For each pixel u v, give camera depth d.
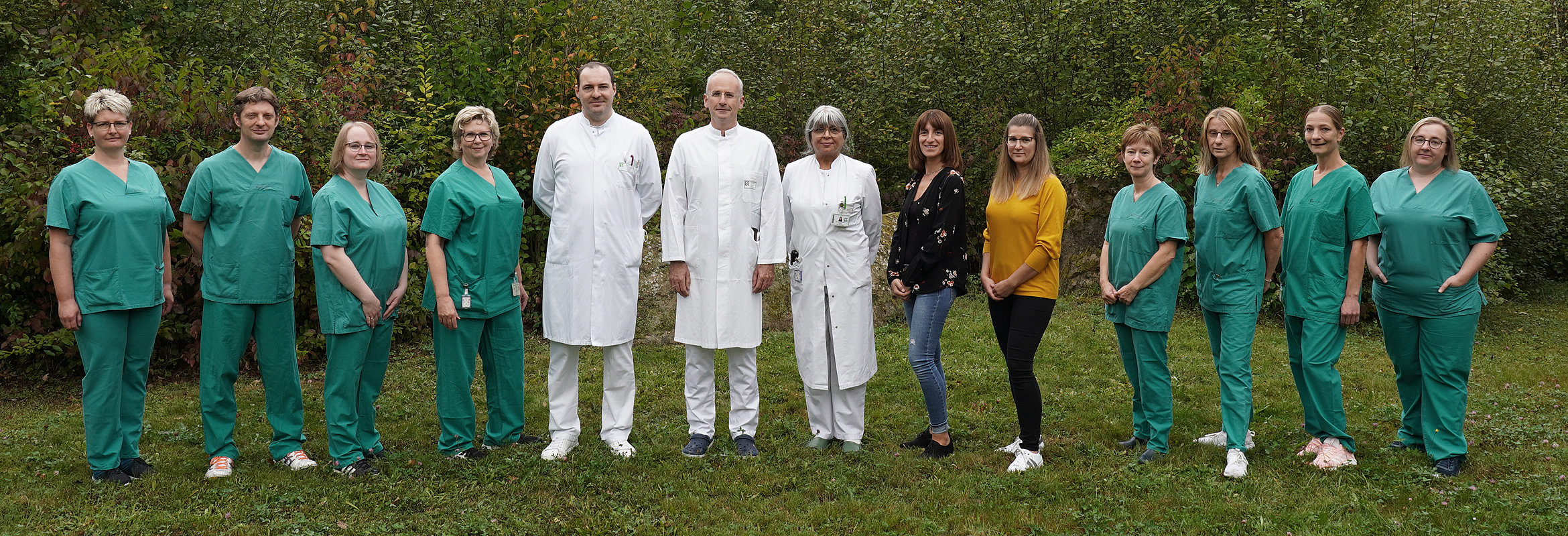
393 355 6.46
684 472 3.99
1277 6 8.90
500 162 7.78
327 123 6.23
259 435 4.52
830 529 3.41
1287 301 4.20
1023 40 9.93
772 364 6.12
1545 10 10.94
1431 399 4.06
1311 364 4.07
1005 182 4.12
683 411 5.06
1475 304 4.00
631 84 7.82
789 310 7.21
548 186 4.23
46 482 3.79
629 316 4.27
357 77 6.62
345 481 3.78
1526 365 6.44
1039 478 3.88
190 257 5.88
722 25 10.41
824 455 4.27
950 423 4.85
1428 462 4.07
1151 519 3.46
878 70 10.18
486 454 4.19
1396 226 4.09
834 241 4.23
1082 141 9.08
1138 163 4.17
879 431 4.70
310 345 6.31
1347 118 7.80
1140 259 4.16
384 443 4.46
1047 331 7.08
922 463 4.14
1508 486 3.73
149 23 8.39
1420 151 4.04
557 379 4.25
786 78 10.14
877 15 10.89
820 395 4.42
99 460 3.75
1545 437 4.43
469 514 3.47
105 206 3.61
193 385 5.86
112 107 3.62
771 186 4.24
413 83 7.49
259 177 3.83
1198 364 6.14
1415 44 8.69
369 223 3.89
